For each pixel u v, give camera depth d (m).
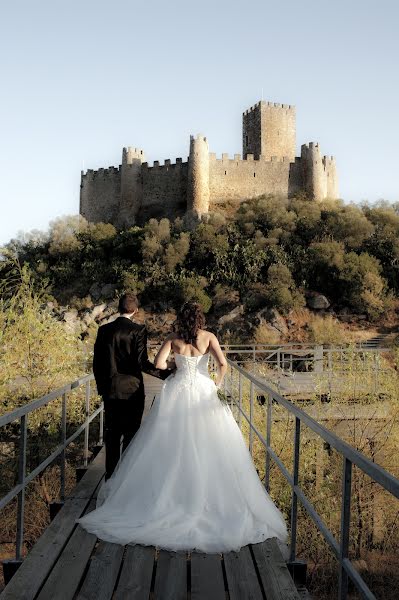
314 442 10.98
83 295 51.34
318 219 52.78
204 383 4.83
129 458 4.77
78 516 4.81
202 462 4.48
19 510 4.32
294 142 72.25
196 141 62.94
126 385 5.46
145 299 48.50
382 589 9.63
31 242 61.53
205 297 44.34
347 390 12.14
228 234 53.28
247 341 36.03
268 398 5.69
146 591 3.42
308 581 9.59
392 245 47.78
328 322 37.81
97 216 70.06
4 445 12.20
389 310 41.38
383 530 10.41
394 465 11.34
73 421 12.64
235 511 4.33
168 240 53.09
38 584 3.46
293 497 4.31
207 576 3.62
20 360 11.70
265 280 46.72
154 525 4.11
